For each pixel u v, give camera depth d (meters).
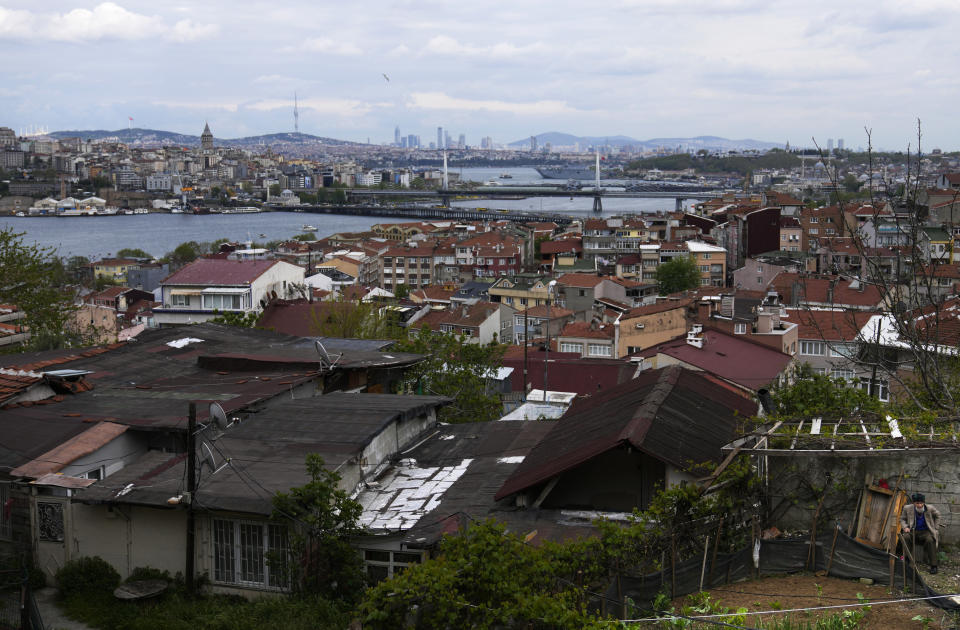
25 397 26.19
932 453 19.14
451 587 15.34
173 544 20.41
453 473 24.45
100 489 20.59
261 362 31.52
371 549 20.11
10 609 19.56
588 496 21.62
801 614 16.22
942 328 39.19
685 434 22.17
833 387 28.31
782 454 19.69
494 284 146.38
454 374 42.50
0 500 21.48
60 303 53.12
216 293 68.50
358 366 31.83
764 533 19.64
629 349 88.00
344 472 22.36
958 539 19.14
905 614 16.02
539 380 56.88
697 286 152.12
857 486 19.81
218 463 22.08
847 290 93.69
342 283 158.12
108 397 27.19
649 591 16.86
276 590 19.58
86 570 20.44
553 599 15.04
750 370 48.00
